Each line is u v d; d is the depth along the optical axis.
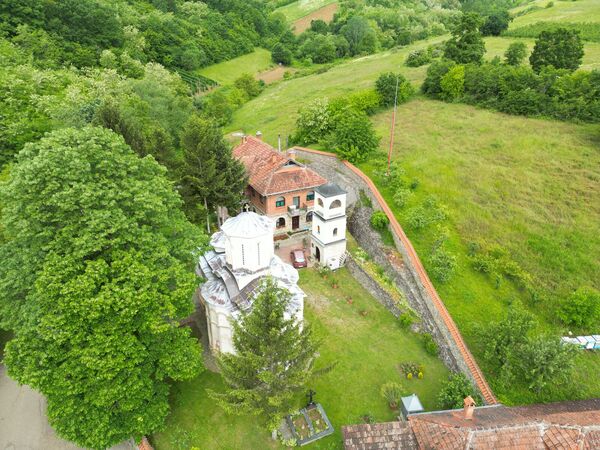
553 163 44.19
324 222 39.53
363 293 39.00
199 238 28.12
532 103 54.47
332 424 27.20
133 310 21.95
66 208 22.62
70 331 21.70
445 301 33.06
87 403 23.23
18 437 27.67
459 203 41.28
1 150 48.22
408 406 26.92
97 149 25.30
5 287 23.33
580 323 30.52
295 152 58.12
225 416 27.67
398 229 39.31
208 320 31.23
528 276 33.53
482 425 21.56
